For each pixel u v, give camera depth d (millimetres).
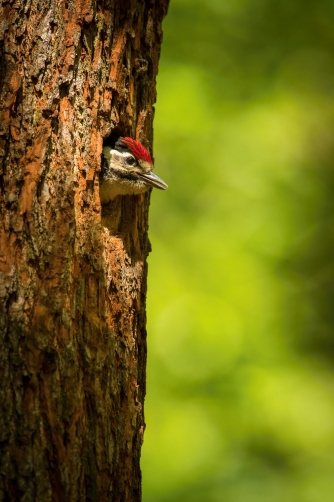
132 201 6547
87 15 5441
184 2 14898
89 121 5492
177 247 13492
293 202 13805
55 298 5051
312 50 15391
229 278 12797
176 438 11711
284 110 14070
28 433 4840
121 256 5809
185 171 14047
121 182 6422
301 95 14734
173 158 14117
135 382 5652
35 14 5258
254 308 12609
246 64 14938
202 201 13875
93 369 5188
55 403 4949
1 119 5090
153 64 6305
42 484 4836
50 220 5141
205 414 11875
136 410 5629
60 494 4898
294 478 11445
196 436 11703
